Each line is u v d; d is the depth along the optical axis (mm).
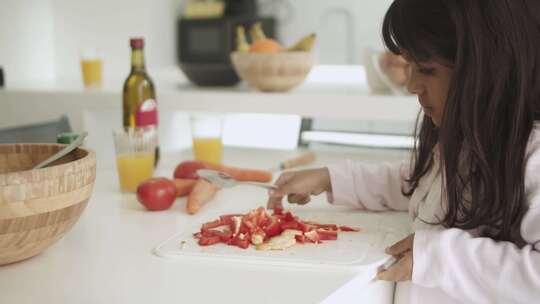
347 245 971
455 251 896
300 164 1696
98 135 2271
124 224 1108
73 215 890
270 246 945
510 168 933
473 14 914
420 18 944
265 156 1863
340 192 1218
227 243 973
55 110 2318
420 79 998
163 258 922
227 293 787
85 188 896
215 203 1271
